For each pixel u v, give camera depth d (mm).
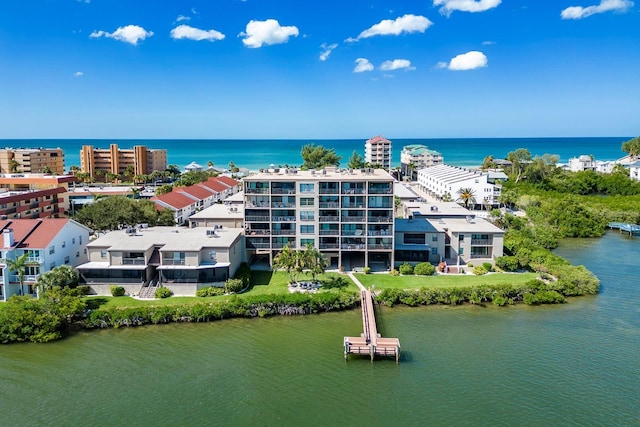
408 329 59250
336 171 91062
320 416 42219
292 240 78688
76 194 135875
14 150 184750
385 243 77438
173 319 61250
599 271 81750
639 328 59219
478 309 65688
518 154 193125
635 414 42281
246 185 78125
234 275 72562
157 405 43750
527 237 98000
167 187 142000
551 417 41906
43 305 58281
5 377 48375
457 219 91500
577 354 52688
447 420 41594
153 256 70500
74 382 47531
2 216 83938
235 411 42875
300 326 60375
